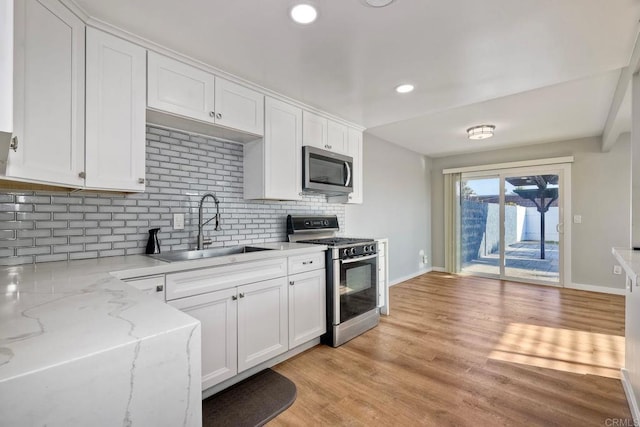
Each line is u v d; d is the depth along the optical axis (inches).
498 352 97.7
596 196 174.2
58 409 19.3
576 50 75.9
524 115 137.6
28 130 48.6
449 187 228.2
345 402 72.2
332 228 134.6
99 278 48.9
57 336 23.5
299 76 90.0
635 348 67.5
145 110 71.7
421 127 157.8
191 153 93.0
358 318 112.8
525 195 198.7
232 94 89.2
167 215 87.8
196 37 70.5
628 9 60.6
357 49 75.9
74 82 58.7
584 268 177.9
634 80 79.0
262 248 96.9
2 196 62.7
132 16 62.7
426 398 73.5
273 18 63.9
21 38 47.1
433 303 151.9
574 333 112.4
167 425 24.5
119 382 21.9
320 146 117.8
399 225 199.0
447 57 79.6
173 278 65.9
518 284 191.9
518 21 64.8
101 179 63.8
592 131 163.5
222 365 74.4
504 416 66.9
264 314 84.3
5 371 18.0
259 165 100.4
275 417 67.1
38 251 66.7
